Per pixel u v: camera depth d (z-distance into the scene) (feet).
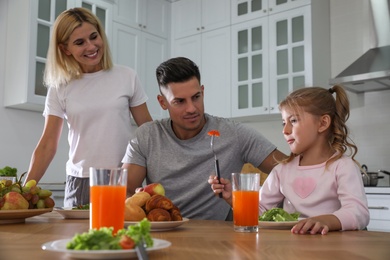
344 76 10.32
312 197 4.43
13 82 10.50
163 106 5.56
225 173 5.43
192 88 4.92
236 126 5.55
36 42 10.41
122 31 12.54
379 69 9.96
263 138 5.55
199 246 2.57
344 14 11.78
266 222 3.56
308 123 4.59
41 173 6.18
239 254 2.29
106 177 2.79
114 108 6.43
